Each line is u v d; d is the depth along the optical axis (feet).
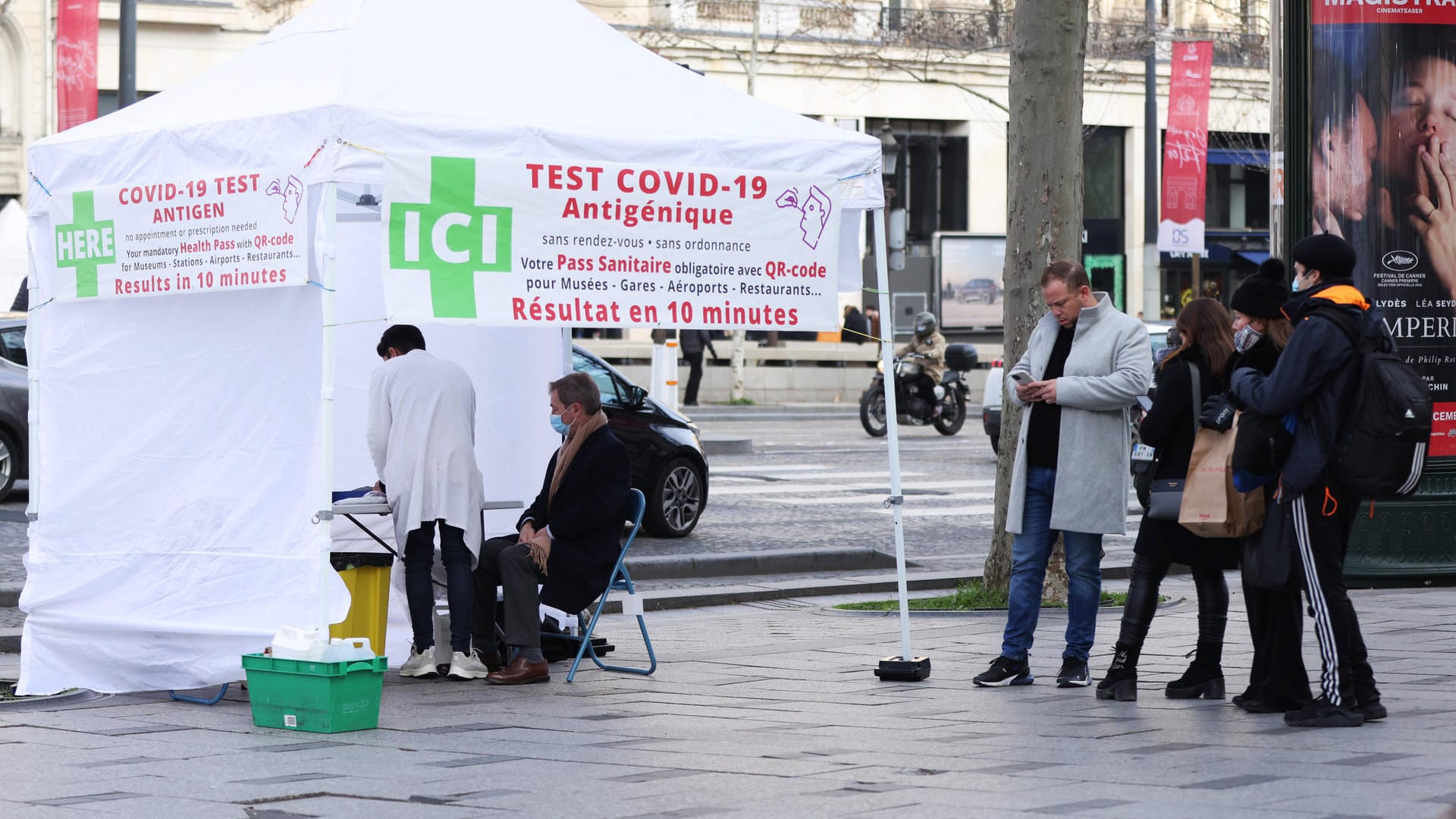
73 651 33.50
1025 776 24.13
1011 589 32.99
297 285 30.19
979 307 164.45
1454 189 47.78
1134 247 181.57
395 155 30.04
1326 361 27.02
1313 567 27.76
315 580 30.12
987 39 165.37
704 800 22.84
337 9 33.22
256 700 29.22
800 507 73.10
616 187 31.68
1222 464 28.71
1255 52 161.27
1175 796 22.57
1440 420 47.91
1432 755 25.21
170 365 32.63
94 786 24.38
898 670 33.78
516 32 33.60
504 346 39.19
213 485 31.83
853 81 167.22
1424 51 47.57
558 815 22.13
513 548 34.04
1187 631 40.78
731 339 152.97
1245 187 188.24
